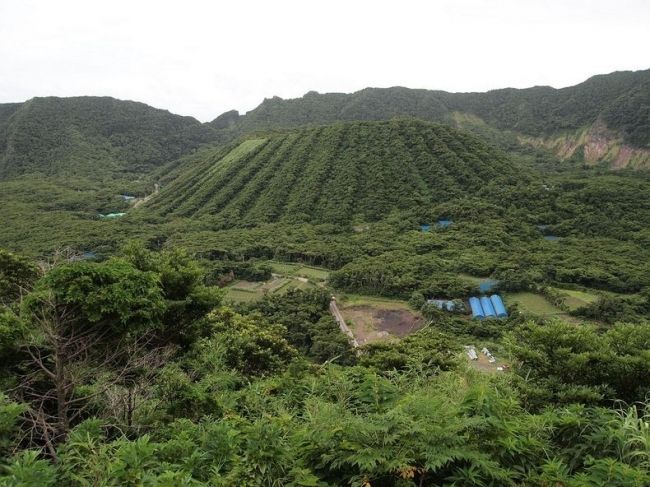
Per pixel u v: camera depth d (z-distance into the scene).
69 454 4.37
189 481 3.47
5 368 6.91
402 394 5.87
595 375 6.30
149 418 7.05
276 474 3.93
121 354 8.11
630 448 4.18
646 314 38.22
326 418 4.56
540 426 4.55
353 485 3.72
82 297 6.74
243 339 15.01
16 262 12.70
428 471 3.94
